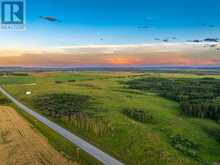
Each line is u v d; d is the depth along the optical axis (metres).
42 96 143.12
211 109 108.88
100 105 117.81
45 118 98.88
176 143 75.75
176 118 104.25
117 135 78.69
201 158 67.38
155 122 97.81
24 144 66.19
